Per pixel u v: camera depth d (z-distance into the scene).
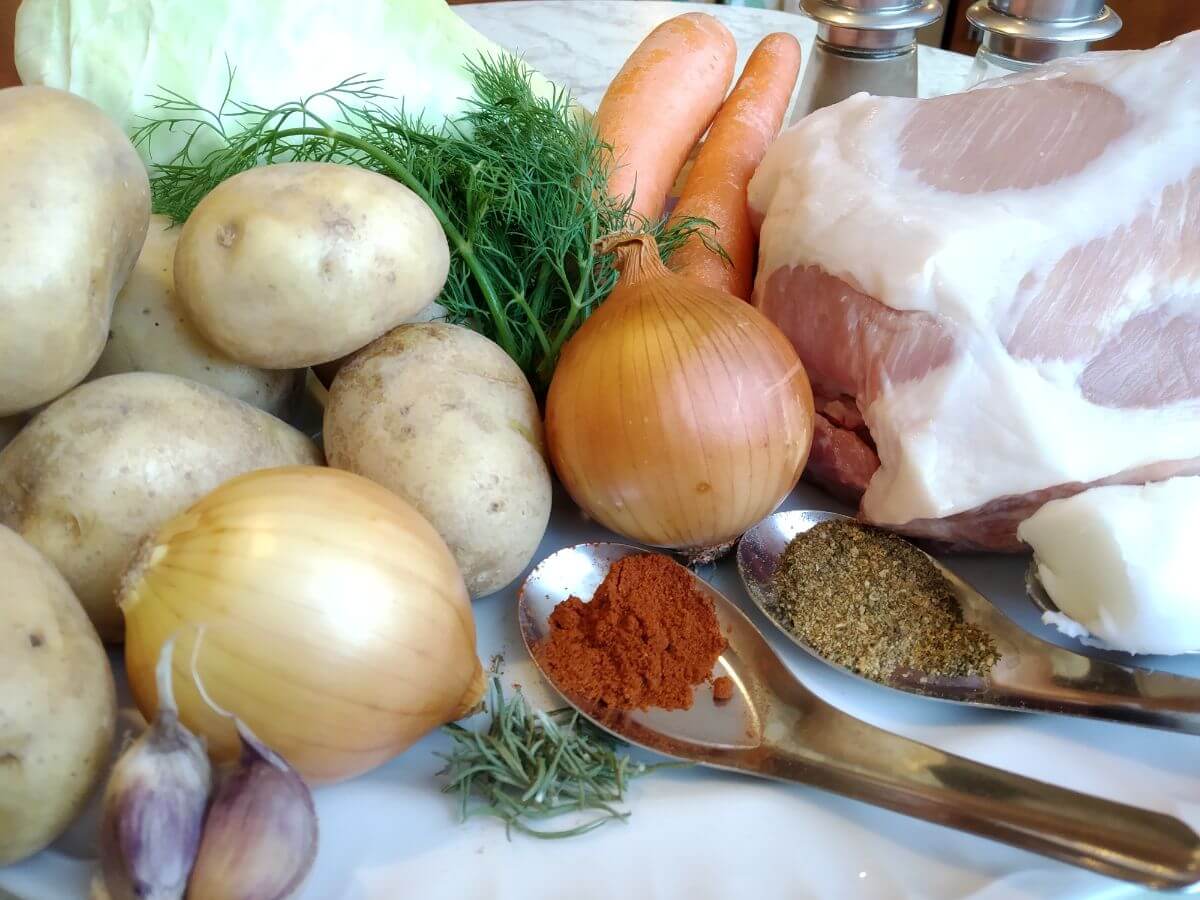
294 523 0.21
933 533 0.30
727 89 0.47
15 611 0.20
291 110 0.32
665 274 0.29
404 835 0.23
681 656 0.26
